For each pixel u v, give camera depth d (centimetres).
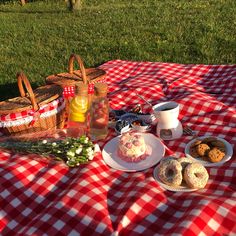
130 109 136
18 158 105
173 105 111
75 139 105
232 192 88
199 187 89
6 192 95
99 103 110
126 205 86
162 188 91
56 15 412
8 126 110
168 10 366
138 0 443
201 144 101
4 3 539
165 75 170
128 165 101
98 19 363
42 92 118
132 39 286
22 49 303
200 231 76
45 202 92
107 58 259
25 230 84
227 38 264
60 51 287
